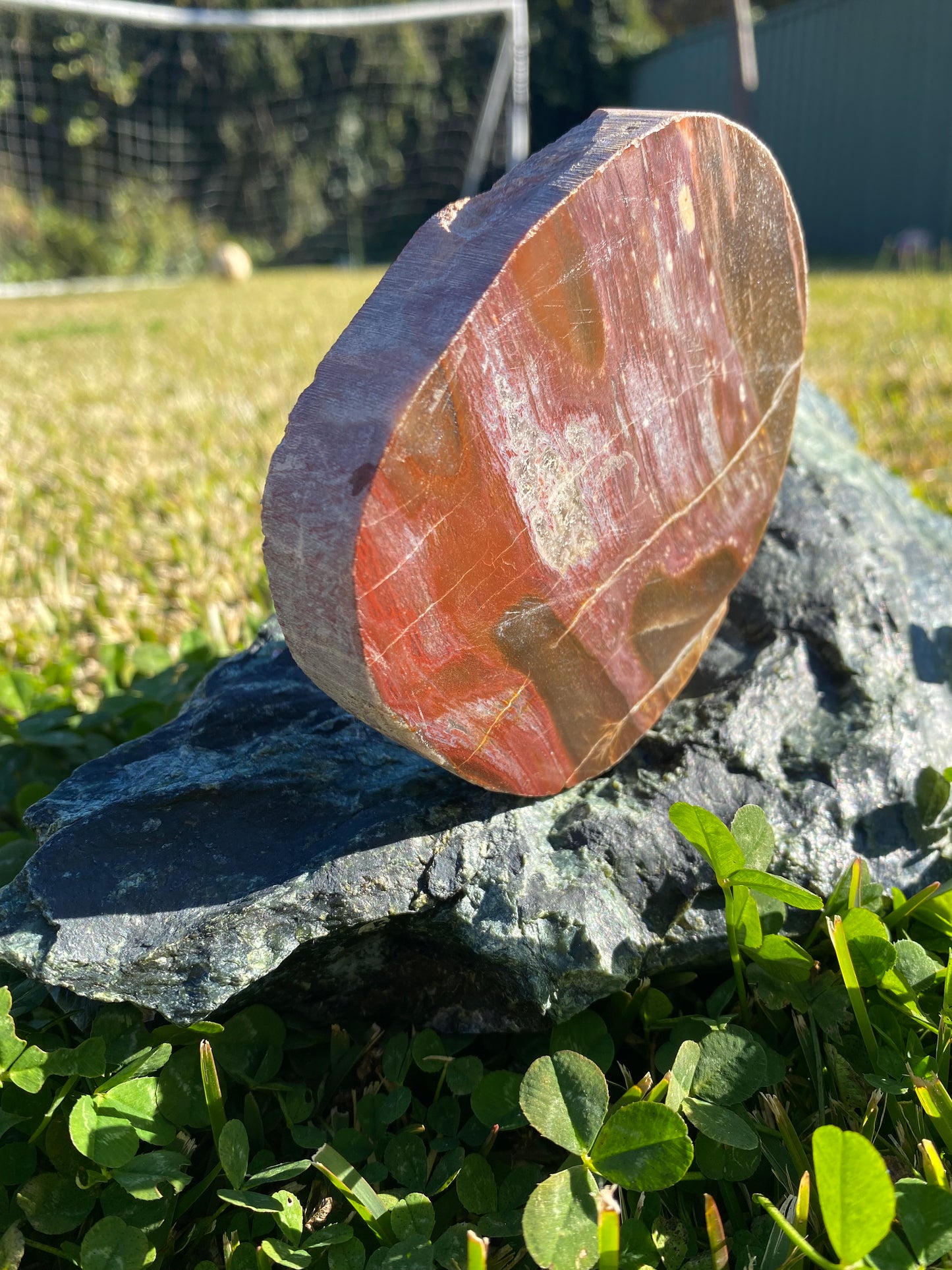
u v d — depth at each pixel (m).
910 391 0.64
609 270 0.17
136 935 0.17
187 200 2.83
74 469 0.58
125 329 1.27
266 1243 0.16
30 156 2.44
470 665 0.17
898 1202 0.14
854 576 0.25
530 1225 0.15
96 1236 0.15
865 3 1.81
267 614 0.38
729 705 0.23
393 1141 0.18
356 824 0.19
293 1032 0.20
